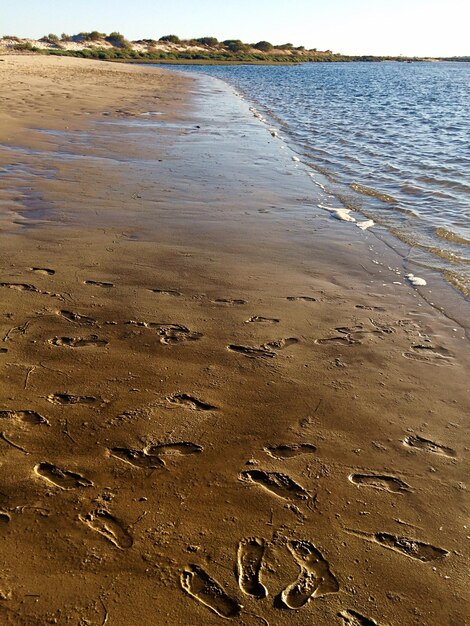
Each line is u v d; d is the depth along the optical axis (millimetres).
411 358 2836
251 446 2098
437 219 5492
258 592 1520
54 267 3652
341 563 1627
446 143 10531
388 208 5871
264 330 3012
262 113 16438
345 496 1883
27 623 1389
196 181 6535
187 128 11250
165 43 79875
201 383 2471
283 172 7473
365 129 12773
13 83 17031
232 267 3916
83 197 5445
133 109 13734
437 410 2398
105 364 2557
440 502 1882
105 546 1622
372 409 2375
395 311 3406
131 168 6961
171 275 3676
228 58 74625
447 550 1693
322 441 2152
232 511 1787
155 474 1920
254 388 2465
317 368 2670
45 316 2967
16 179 5941
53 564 1551
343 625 1450
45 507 1746
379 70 65938
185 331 2928
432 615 1491
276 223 5098
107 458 1977
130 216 4934
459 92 29547
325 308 3367
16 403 2232
